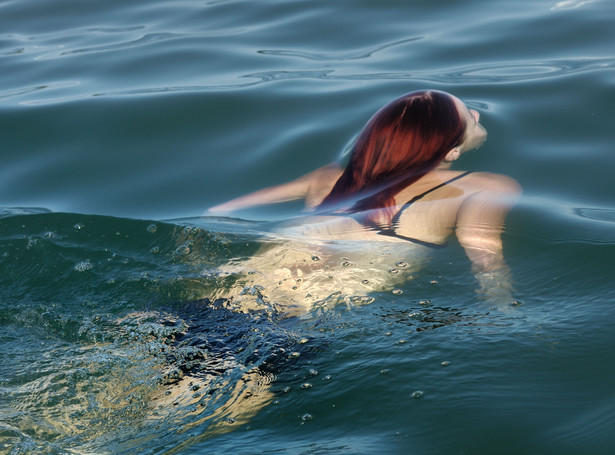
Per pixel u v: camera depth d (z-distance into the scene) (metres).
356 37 7.22
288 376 2.68
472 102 5.36
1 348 2.98
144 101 6.02
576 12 7.17
